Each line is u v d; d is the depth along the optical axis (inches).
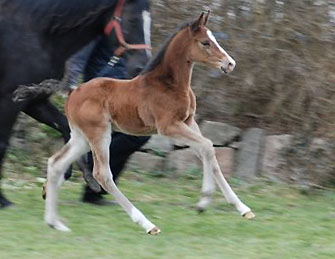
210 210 418.0
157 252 325.7
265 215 416.8
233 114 526.3
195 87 518.3
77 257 314.2
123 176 520.7
